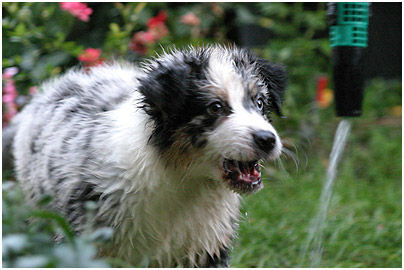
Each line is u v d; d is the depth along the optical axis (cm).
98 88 120
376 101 212
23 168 124
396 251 129
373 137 184
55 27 156
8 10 149
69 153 112
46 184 116
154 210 109
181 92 105
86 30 176
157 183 108
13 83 147
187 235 112
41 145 119
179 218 111
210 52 111
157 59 112
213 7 187
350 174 163
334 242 132
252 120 105
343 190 155
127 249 110
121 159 108
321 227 133
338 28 113
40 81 147
